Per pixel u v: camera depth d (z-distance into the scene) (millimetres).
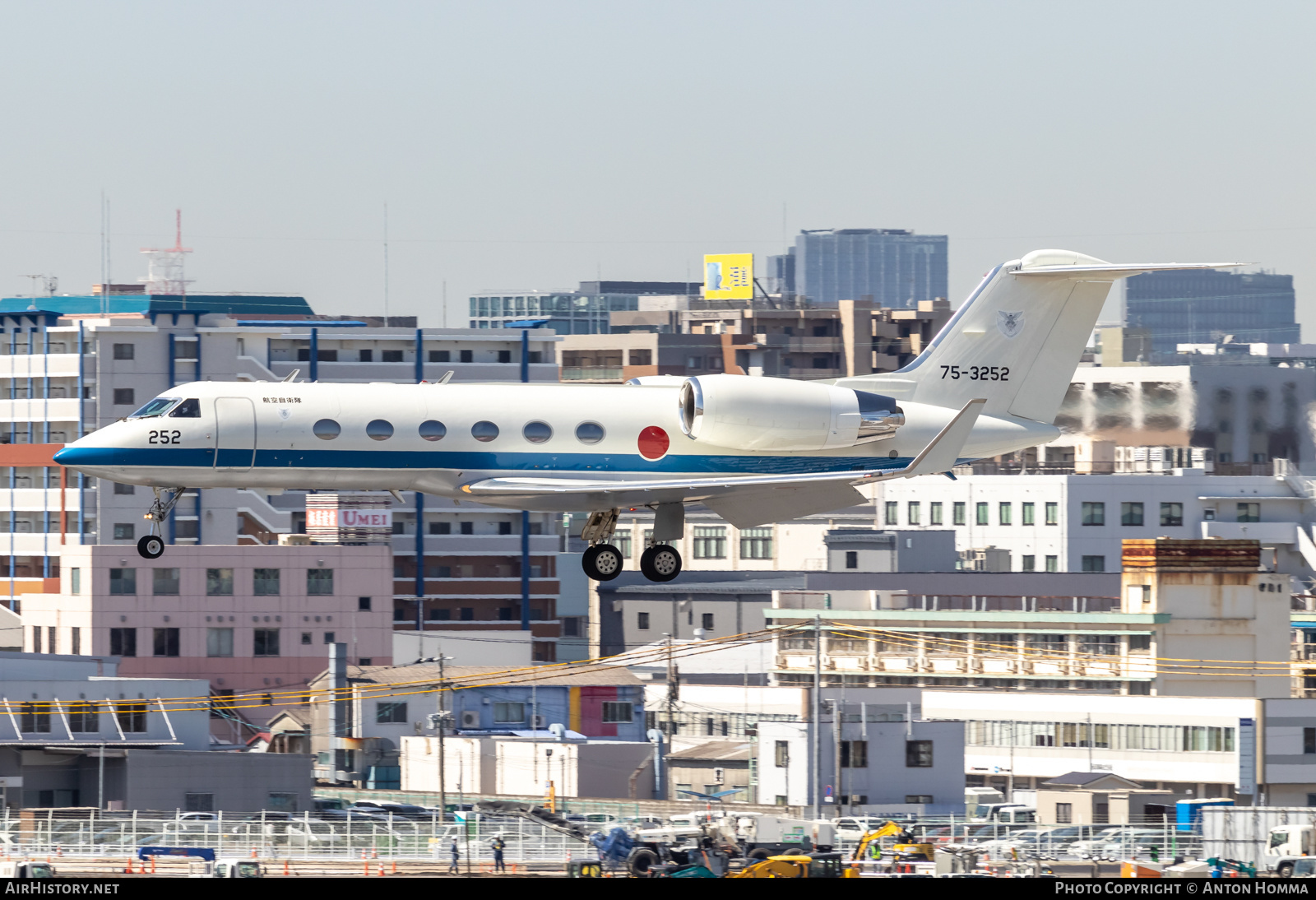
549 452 145250
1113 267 157625
